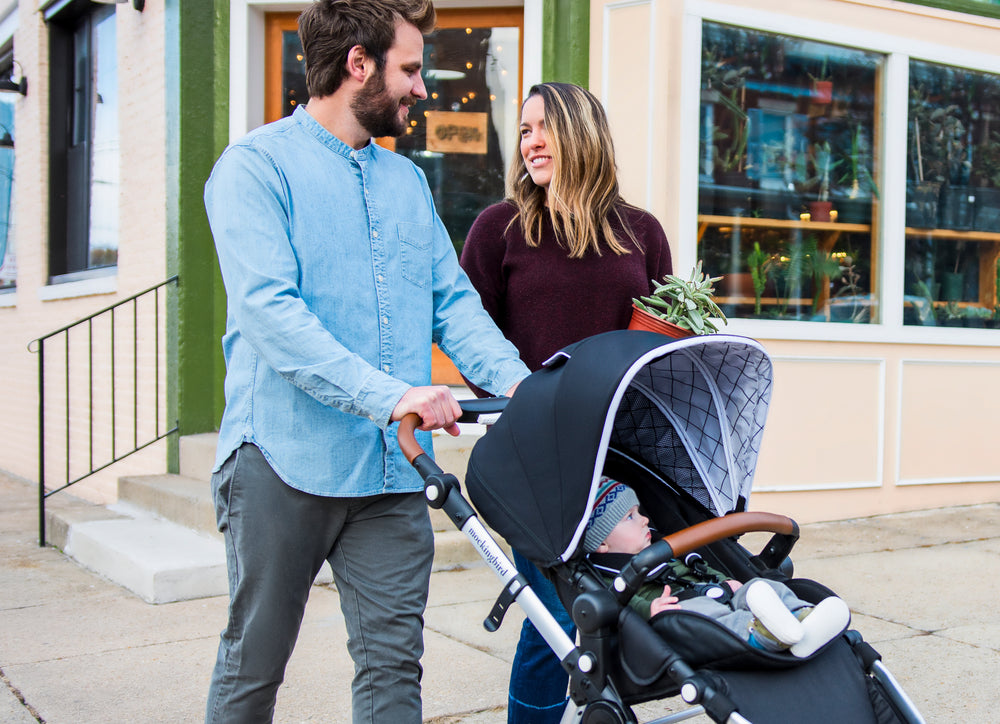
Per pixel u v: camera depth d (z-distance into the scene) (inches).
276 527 81.7
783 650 71.0
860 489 234.5
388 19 83.0
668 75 208.4
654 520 94.3
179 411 226.4
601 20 212.2
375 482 84.3
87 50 286.7
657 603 77.5
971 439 248.5
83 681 129.7
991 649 142.3
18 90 307.0
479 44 229.3
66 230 302.2
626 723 71.9
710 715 67.5
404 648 84.8
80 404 277.6
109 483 259.1
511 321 106.0
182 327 225.1
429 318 91.6
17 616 158.7
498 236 106.9
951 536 214.4
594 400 75.6
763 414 88.0
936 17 244.2
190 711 120.2
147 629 151.9
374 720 84.8
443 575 180.7
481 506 84.7
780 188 230.8
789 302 232.8
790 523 81.0
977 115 255.0
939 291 251.9
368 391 77.7
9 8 320.5
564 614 98.2
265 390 82.4
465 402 87.6
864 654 78.4
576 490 76.9
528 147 104.0
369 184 87.6
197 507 192.1
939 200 250.8
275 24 230.5
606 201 103.9
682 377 88.4
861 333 234.1
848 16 233.6
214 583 171.2
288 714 119.3
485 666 135.7
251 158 80.9
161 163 232.7
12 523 240.2
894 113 240.8
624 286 103.0
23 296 318.7
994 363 251.0
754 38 225.0
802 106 232.1
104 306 262.4
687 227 216.4
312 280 82.7
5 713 119.1
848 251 239.8
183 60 223.0
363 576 85.8
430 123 231.3
